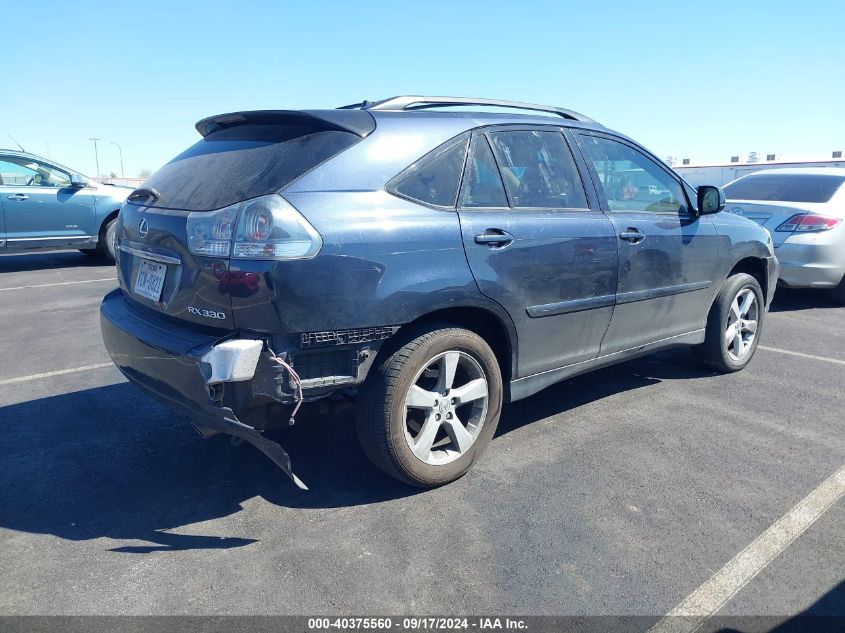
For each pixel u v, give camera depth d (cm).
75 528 297
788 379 500
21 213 1001
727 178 2177
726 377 504
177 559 274
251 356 264
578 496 324
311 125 304
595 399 456
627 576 263
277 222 266
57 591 253
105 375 508
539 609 244
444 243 306
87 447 379
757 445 383
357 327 283
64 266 1097
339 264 275
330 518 305
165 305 303
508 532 293
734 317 501
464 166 328
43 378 500
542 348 362
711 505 316
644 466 356
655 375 509
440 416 321
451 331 314
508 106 377
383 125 309
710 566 270
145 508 314
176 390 289
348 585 257
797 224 720
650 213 422
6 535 291
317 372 283
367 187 294
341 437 391
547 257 348
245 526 298
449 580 260
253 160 297
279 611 243
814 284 731
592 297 378
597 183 392
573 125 392
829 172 780
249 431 266
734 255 485
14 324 678
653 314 427
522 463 359
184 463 360
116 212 1092
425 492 328
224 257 270
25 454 370
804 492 329
